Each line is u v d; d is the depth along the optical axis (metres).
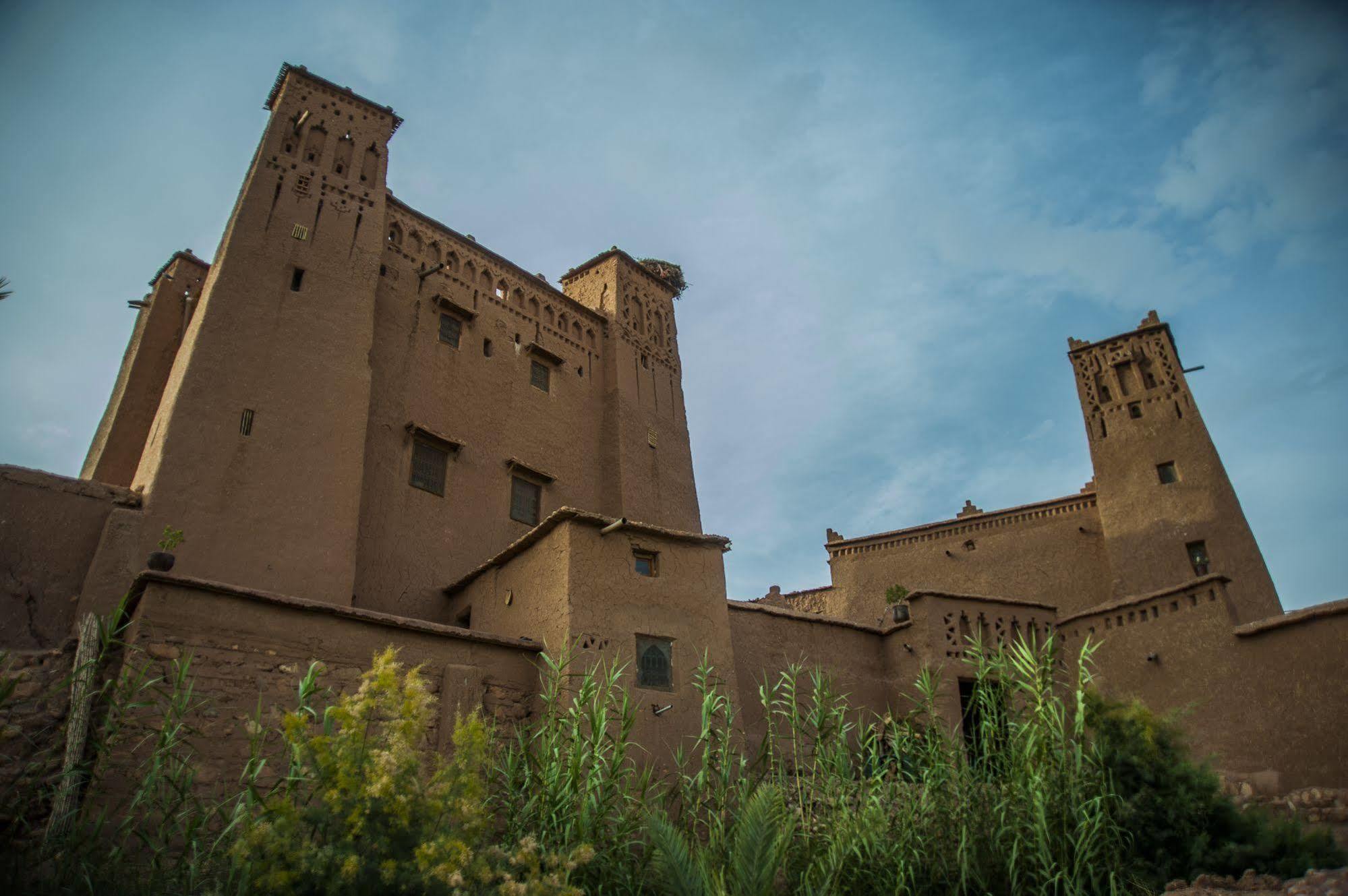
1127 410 26.89
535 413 21.23
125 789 8.63
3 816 8.10
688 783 10.08
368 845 6.50
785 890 8.93
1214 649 14.74
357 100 20.17
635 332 25.47
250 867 6.31
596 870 8.57
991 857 8.80
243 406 14.72
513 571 14.94
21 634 11.34
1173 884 8.89
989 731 9.94
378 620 11.51
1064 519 26.25
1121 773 9.93
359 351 16.89
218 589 10.34
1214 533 23.64
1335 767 12.48
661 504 22.86
